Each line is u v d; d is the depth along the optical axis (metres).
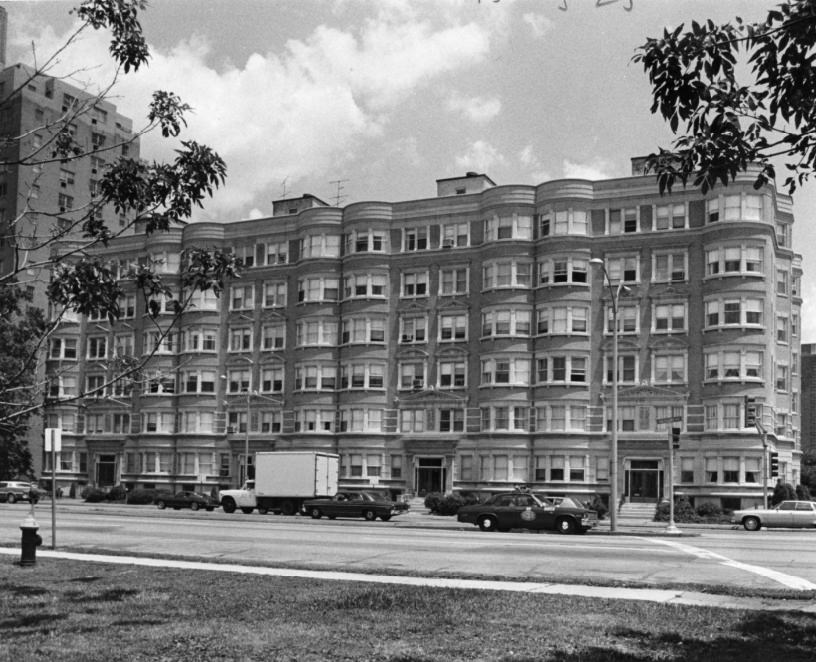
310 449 68.00
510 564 22.59
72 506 62.06
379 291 67.88
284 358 71.25
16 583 17.53
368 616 13.67
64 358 76.12
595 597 16.09
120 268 13.12
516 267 63.00
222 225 74.88
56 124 12.18
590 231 61.69
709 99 9.45
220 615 13.76
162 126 12.45
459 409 64.38
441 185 70.56
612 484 38.78
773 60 9.13
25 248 12.24
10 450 78.25
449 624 13.04
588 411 60.19
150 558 22.89
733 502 55.56
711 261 58.16
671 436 39.84
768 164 9.97
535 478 60.62
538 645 11.57
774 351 60.81
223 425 72.81
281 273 72.38
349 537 30.20
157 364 75.06
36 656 10.54
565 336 60.78
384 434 66.12
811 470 87.56
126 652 10.95
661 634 12.39
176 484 73.31
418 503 62.22
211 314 74.19
